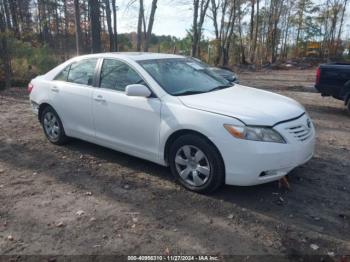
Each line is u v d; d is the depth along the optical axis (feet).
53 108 20.33
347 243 11.64
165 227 12.49
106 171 17.34
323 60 113.50
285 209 13.73
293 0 129.29
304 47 127.95
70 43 124.26
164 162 15.88
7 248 11.38
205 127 13.94
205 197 14.60
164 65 17.37
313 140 15.28
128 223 12.75
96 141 18.58
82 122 18.89
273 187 15.49
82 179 16.47
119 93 16.92
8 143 21.63
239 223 12.75
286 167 13.84
